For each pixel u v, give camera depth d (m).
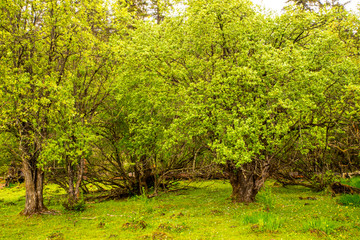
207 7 18.05
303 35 19.69
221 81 16.89
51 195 27.80
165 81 20.72
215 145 16.31
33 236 13.70
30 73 19.22
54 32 19.64
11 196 28.88
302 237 11.01
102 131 25.22
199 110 17.50
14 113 16.88
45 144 17.86
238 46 18.42
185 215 16.39
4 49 17.91
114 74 22.88
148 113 22.80
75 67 22.19
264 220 13.20
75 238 12.94
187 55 20.05
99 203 23.91
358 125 19.48
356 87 14.33
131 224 14.25
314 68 17.02
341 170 27.91
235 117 16.72
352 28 21.41
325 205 17.03
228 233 12.25
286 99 15.13
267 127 16.77
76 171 24.98
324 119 18.73
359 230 11.39
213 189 28.92
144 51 19.80
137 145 22.53
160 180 24.77
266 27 18.33
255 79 15.55
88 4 20.81
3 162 25.94
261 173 18.06
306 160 25.56
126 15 22.50
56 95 17.45
